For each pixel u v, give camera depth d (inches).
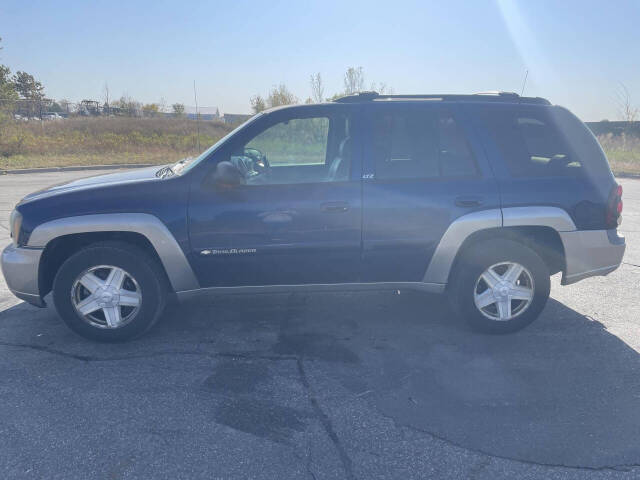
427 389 136.2
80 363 151.9
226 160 160.1
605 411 125.7
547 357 154.0
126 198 156.3
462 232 160.2
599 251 165.8
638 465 106.4
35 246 156.4
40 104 1256.8
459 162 162.7
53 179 617.0
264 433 117.3
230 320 183.3
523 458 108.6
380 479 102.3
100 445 113.0
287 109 164.9
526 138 165.6
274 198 157.1
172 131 1200.2
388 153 162.2
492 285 165.6
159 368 148.7
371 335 170.2
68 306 160.9
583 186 162.9
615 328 174.6
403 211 159.2
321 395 133.6
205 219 156.6
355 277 165.6
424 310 190.9
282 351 159.2
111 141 1018.7
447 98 167.8
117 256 158.4
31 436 116.3
